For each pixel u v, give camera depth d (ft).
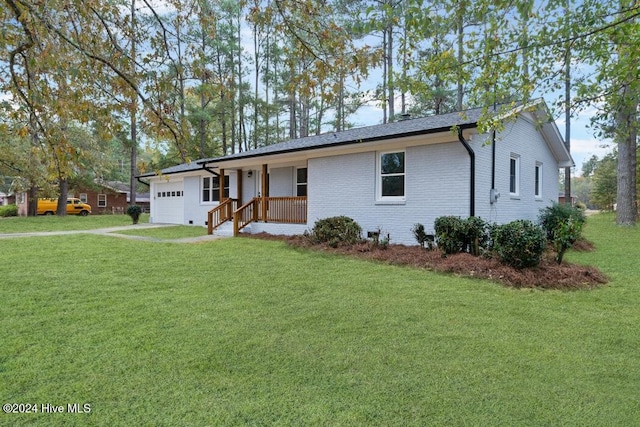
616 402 8.35
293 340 11.69
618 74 15.66
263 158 40.52
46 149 11.44
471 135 27.71
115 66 12.55
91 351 10.71
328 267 23.48
